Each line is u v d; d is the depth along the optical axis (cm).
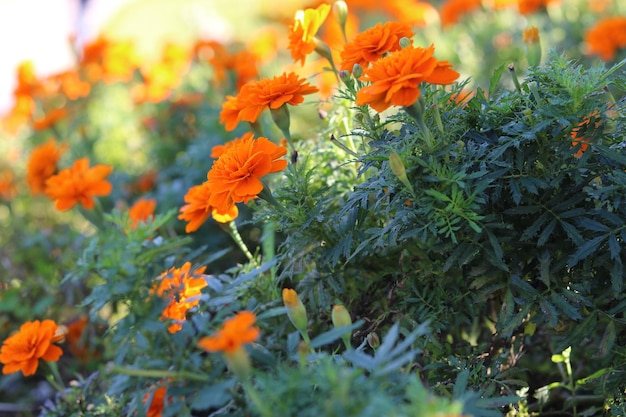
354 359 67
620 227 77
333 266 85
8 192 154
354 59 82
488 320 88
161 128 155
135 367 77
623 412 80
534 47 92
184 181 126
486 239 79
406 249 84
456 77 73
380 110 73
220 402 70
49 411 88
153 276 78
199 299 80
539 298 79
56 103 172
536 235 80
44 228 148
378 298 87
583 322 78
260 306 84
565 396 89
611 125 84
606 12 161
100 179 99
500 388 83
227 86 141
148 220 81
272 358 72
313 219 83
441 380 82
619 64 77
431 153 77
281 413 67
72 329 107
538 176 79
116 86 180
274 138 112
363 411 64
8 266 121
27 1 414
